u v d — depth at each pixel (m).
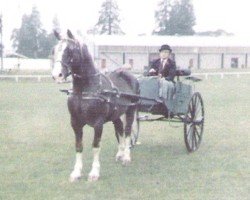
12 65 87.00
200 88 37.00
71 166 10.58
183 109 11.99
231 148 12.92
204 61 76.81
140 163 10.91
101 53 69.44
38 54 130.75
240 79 48.16
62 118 19.50
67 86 38.28
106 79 9.91
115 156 11.69
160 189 8.68
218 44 77.75
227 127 17.02
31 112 21.62
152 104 11.63
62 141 13.95
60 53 8.71
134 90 11.21
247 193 8.44
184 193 8.42
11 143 13.61
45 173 9.92
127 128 11.09
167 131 15.85
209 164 10.82
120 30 121.50
